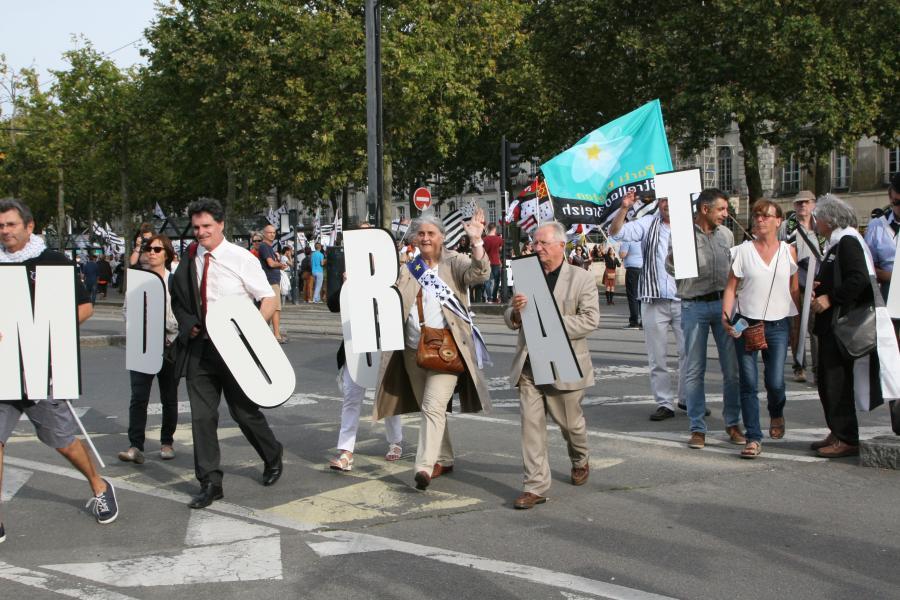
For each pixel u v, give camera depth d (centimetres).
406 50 2983
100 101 4103
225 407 1023
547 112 3503
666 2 3098
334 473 704
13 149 4644
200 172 4747
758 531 541
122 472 729
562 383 611
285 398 629
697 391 758
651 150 1081
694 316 757
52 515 604
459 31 3169
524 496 599
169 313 757
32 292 549
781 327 745
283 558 508
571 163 1098
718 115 2850
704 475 670
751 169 3086
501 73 3781
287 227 3922
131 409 760
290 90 3089
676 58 3022
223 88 3406
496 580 470
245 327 616
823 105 2786
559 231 624
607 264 2983
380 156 2266
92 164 4634
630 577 471
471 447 784
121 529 569
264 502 624
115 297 4350
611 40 3244
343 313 696
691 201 733
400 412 678
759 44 2775
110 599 453
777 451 738
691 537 533
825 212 700
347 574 482
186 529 566
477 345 662
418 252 686
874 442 681
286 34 3088
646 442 781
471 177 4731
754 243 731
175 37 3569
